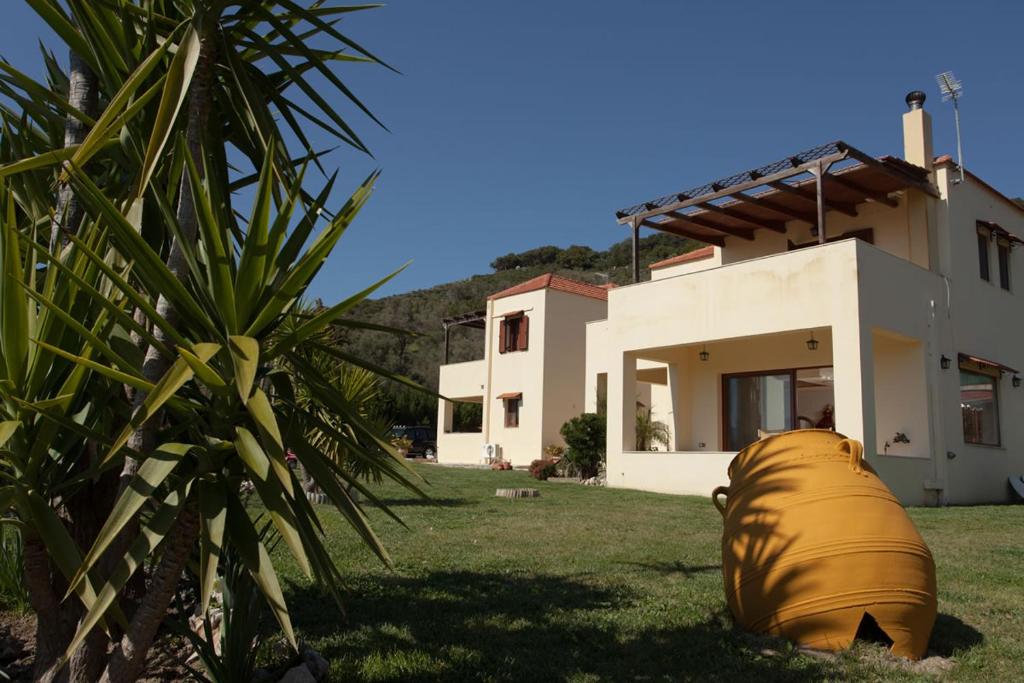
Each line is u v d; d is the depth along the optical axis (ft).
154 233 10.55
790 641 14.46
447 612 16.85
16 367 8.07
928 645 14.73
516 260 324.19
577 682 12.57
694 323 51.98
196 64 9.30
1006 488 55.42
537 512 36.96
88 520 10.68
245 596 10.98
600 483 59.57
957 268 53.11
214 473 8.40
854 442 15.57
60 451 8.90
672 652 14.03
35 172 11.25
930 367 49.39
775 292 47.60
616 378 57.11
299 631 15.28
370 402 33.27
